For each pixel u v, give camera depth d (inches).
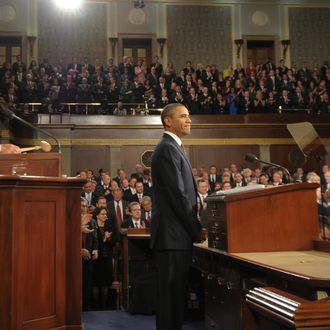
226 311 117.7
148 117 490.3
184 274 117.6
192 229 117.3
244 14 660.7
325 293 76.9
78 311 114.7
